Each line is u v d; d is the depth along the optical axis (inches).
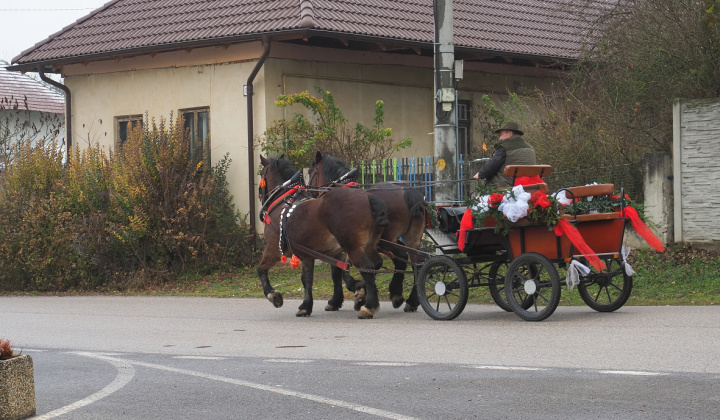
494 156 447.8
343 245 446.6
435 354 331.0
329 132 740.7
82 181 733.3
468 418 229.9
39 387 293.7
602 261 435.2
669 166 577.6
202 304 582.6
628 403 237.8
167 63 836.0
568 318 417.7
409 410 241.1
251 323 464.1
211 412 248.5
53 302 638.5
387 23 788.6
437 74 538.3
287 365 320.5
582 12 813.2
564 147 640.4
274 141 757.3
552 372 284.4
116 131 876.0
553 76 949.8
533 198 401.1
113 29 869.2
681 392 248.1
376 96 835.4
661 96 640.4
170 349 378.0
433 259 441.7
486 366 300.5
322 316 482.3
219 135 804.6
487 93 899.4
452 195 538.6
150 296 660.1
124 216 716.7
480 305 502.6
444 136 537.6
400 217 459.8
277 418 238.4
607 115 655.8
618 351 317.4
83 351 380.2
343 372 300.2
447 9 535.8
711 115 561.0
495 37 861.8
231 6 816.9
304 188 486.3
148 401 265.7
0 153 953.5
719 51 572.4
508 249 423.2
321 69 800.9
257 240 771.4
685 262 542.3
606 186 410.3
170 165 731.4
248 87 774.5
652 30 640.4
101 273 723.4
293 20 738.8
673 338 341.7
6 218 745.6
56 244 717.3
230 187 794.8
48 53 875.4
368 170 708.0
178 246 714.8
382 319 452.8
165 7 875.4
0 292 739.4
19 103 1443.2
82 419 245.0
